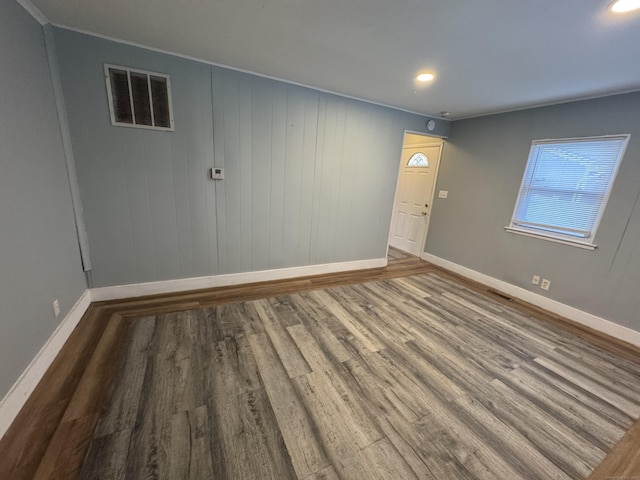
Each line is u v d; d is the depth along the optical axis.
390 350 2.24
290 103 3.04
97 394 1.62
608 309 2.75
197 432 1.43
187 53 2.42
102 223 2.50
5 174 1.49
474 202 4.00
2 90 1.50
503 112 3.57
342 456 1.36
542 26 1.62
